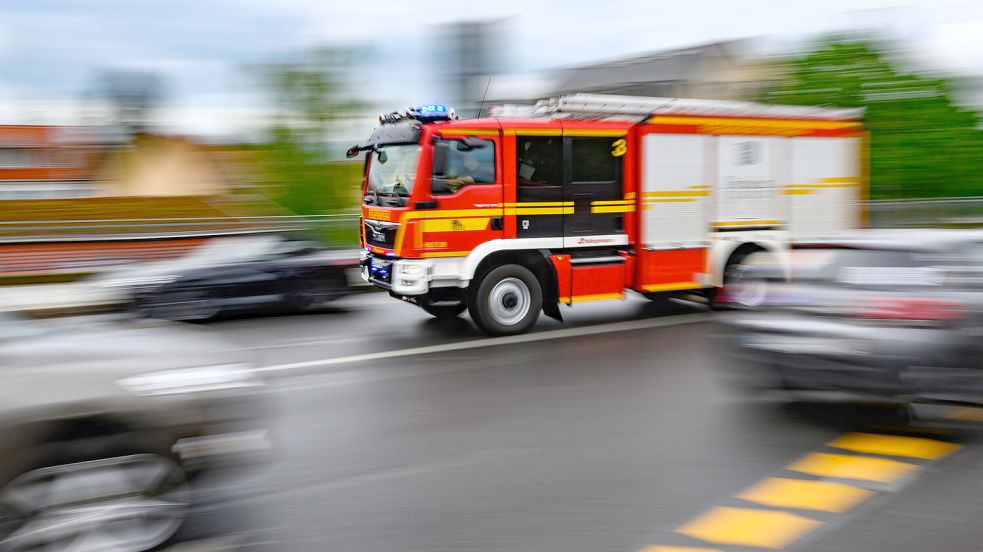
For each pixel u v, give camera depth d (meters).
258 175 36.84
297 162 36.31
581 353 8.92
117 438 3.89
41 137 54.50
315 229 19.39
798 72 30.86
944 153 28.91
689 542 4.06
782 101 30.83
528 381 7.64
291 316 12.05
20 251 16.22
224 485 4.25
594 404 6.75
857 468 5.08
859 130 12.36
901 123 29.27
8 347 4.35
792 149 11.79
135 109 50.69
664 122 10.74
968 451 5.37
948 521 4.27
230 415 4.21
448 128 9.62
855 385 5.73
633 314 11.73
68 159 53.03
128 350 4.43
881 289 5.81
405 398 7.08
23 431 3.67
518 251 10.21
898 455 5.31
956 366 5.62
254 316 11.97
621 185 10.66
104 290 11.18
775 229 11.70
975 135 29.33
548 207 10.19
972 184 29.28
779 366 6.11
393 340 9.95
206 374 4.24
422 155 9.54
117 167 51.53
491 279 9.96
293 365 8.51
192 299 11.19
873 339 5.64
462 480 5.01
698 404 6.67
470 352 9.09
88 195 52.25
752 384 6.39
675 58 45.72
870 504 4.51
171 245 18.05
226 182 42.72
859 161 12.41
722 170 11.22
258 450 4.33
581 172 10.36
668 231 10.91
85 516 3.78
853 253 6.17
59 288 15.01
